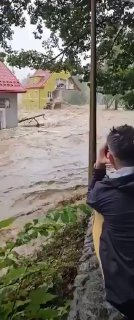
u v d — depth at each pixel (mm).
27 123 27969
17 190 11602
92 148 4219
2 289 3119
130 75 9289
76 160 15992
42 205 9781
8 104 26594
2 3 9773
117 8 9008
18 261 3975
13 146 19156
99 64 9617
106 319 2529
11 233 6770
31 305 2785
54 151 17859
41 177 13227
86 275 3078
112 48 9617
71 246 4211
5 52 10359
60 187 11695
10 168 14680
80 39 9812
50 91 39062
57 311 2822
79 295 2873
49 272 3541
